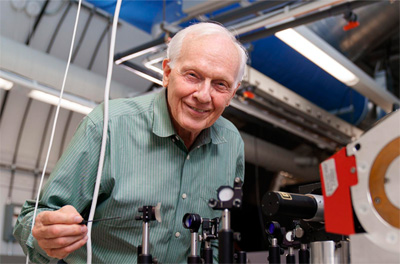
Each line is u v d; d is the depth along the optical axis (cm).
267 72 465
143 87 507
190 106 127
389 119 73
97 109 136
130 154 132
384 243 71
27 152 481
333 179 80
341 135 528
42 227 101
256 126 569
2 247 463
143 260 85
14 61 375
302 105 462
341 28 396
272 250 92
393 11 395
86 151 128
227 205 82
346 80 396
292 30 322
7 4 395
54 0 413
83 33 444
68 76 410
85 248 132
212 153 145
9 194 471
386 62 542
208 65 124
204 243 95
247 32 353
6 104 450
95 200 113
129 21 427
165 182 133
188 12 328
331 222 79
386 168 73
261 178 574
